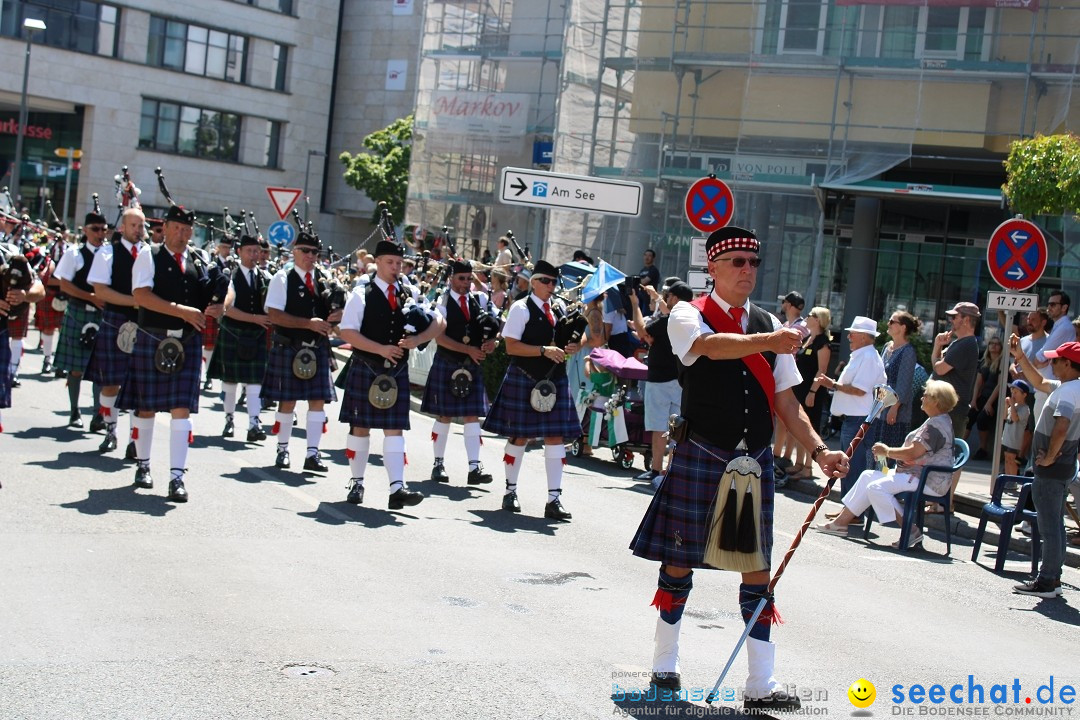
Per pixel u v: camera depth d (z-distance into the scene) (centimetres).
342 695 414
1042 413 712
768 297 1714
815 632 566
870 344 979
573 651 490
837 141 1656
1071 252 1543
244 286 1028
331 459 975
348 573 591
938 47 1612
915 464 845
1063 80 1551
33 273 756
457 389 899
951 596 689
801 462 1089
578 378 1160
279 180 4256
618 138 1977
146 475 768
